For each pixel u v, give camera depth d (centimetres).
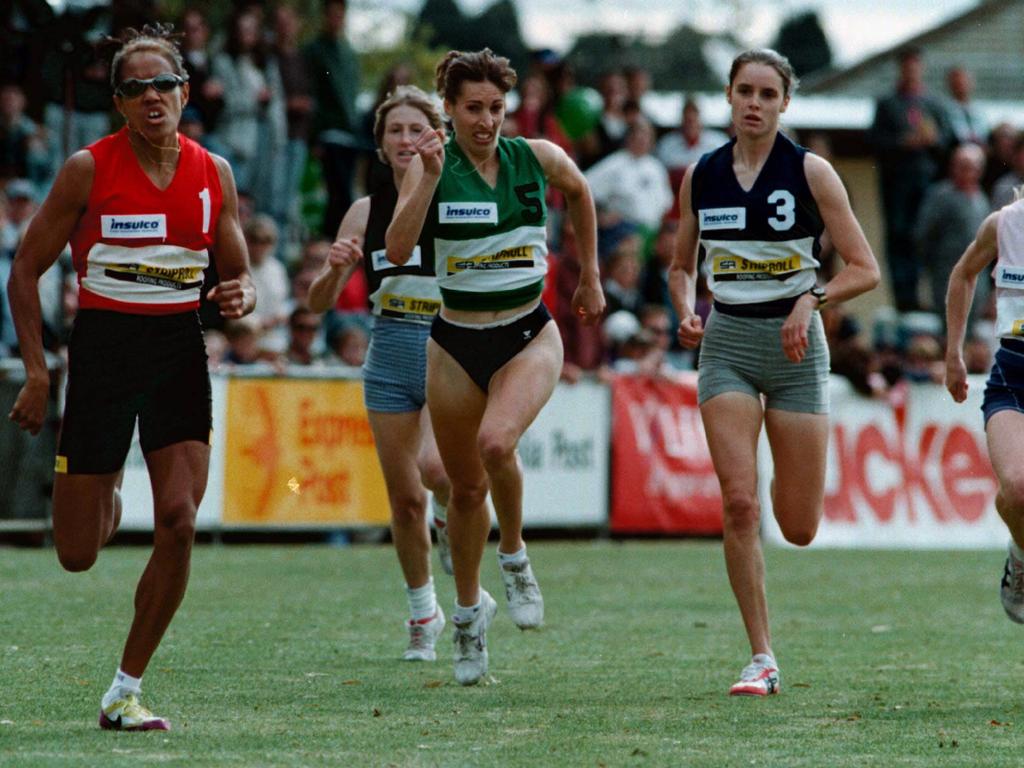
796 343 2217
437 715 2027
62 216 1914
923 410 5138
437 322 2233
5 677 2272
